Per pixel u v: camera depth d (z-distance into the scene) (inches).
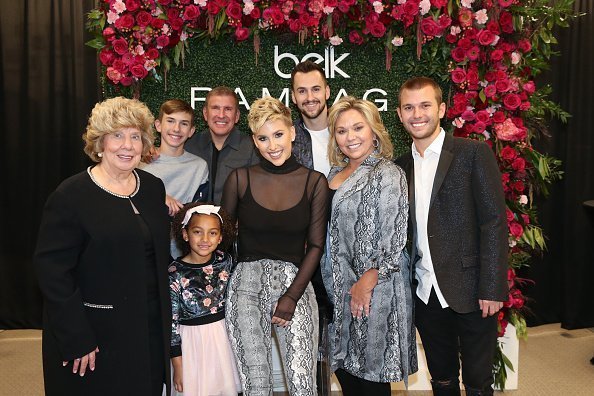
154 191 88.7
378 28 126.6
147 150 86.1
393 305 98.1
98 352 82.3
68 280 79.8
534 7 131.1
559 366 158.7
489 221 96.9
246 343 93.0
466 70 130.6
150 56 125.3
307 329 94.3
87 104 180.4
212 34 126.8
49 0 177.9
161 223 87.0
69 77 180.4
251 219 96.1
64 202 79.8
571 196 186.4
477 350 100.7
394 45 130.9
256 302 93.8
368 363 98.3
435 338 104.3
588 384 146.5
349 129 99.1
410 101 99.4
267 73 135.0
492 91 127.6
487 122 129.0
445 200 98.7
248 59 134.4
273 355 136.9
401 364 98.7
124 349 82.6
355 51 135.0
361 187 98.1
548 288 192.5
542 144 184.2
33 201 182.7
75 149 181.8
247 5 123.5
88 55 179.2
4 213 183.2
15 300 187.0
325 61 134.8
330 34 128.6
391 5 127.6
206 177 122.4
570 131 184.1
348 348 101.4
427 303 102.8
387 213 96.4
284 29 130.5
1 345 175.3
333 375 144.0
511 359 142.2
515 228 130.3
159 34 125.6
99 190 82.4
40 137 181.0
